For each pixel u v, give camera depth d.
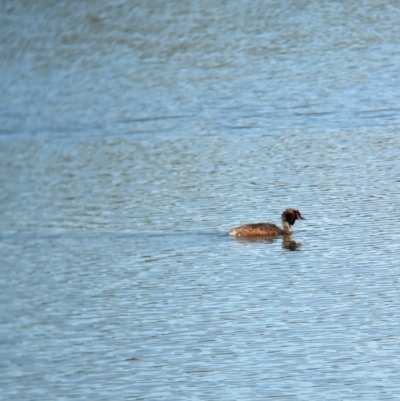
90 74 156.25
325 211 88.75
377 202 90.00
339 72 145.62
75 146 124.44
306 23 169.25
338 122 122.19
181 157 113.06
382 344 61.66
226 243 82.81
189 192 98.75
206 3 181.12
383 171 99.75
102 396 57.66
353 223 84.94
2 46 169.62
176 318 67.94
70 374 61.06
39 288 76.50
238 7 178.00
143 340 64.94
